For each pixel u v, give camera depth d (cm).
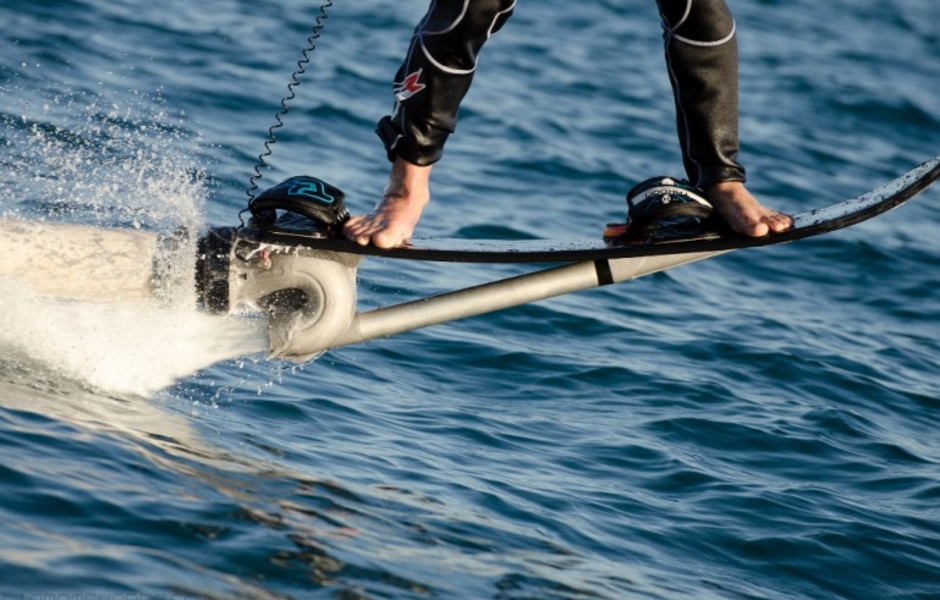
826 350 2252
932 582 1449
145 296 1488
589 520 1460
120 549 1105
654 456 1695
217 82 3098
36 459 1238
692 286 2517
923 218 3225
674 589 1320
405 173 1438
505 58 3966
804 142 3756
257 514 1245
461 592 1186
